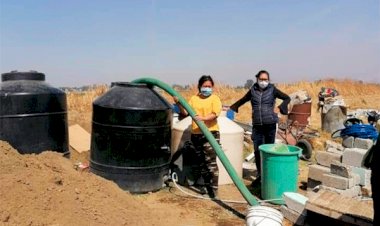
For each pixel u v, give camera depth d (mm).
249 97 6762
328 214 4574
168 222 4934
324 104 13164
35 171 4594
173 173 6852
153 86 6688
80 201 4332
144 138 6172
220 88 28484
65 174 4840
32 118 6391
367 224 4250
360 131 7773
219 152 5707
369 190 6176
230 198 6203
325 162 6863
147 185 6273
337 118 12742
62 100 6859
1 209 3633
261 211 4102
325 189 5617
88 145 8789
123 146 6133
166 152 6492
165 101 6531
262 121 6500
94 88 21547
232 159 6910
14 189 3973
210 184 6246
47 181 4410
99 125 6262
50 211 3951
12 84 6469
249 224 4082
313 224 4988
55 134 6691
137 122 6102
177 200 6027
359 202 4805
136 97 6230
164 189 6562
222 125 6938
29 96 6352
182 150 6785
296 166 5785
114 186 5277
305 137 10312
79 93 21062
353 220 4359
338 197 4965
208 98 6102
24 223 3623
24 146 6359
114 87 6531
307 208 4773
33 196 4004
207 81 6070
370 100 36281
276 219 4023
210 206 5785
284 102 6543
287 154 5629
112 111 6121
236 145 6945
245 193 5391
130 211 4719
